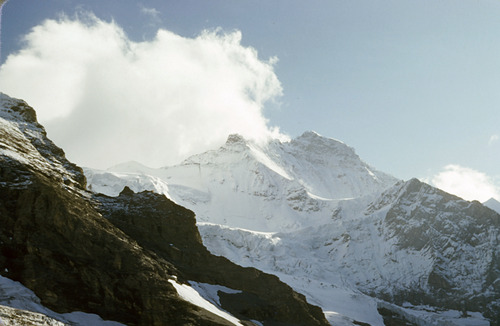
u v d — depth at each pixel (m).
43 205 131.25
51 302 115.06
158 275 132.25
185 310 125.88
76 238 130.75
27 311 108.56
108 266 128.50
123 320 119.25
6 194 130.38
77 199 145.38
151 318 121.62
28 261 120.44
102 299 120.94
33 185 133.75
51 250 124.44
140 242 152.25
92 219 139.38
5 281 115.00
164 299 125.88
